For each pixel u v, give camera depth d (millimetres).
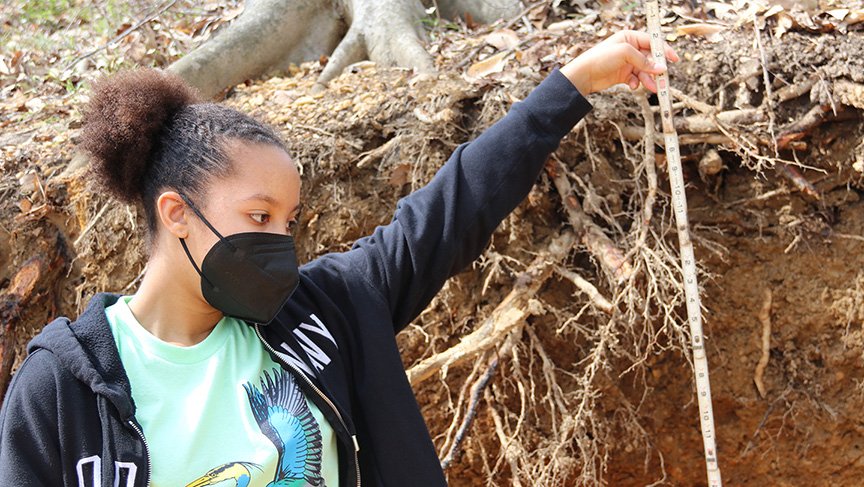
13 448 1357
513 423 3311
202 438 1424
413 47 3686
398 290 1732
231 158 1470
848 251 3236
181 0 4797
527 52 3447
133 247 3312
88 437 1376
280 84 3779
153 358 1461
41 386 1380
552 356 3299
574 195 3174
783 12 3262
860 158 3164
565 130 1853
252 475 1429
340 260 1732
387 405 1611
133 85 1520
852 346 3283
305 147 3277
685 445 3449
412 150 3229
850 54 3148
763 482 3488
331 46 4090
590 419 3244
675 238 3223
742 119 3148
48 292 3414
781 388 3369
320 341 1593
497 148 1805
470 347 3023
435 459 1633
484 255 3221
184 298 1525
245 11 4047
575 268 3191
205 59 3783
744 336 3338
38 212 3371
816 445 3389
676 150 2002
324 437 1519
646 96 3133
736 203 3273
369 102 3375
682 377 3369
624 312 3213
